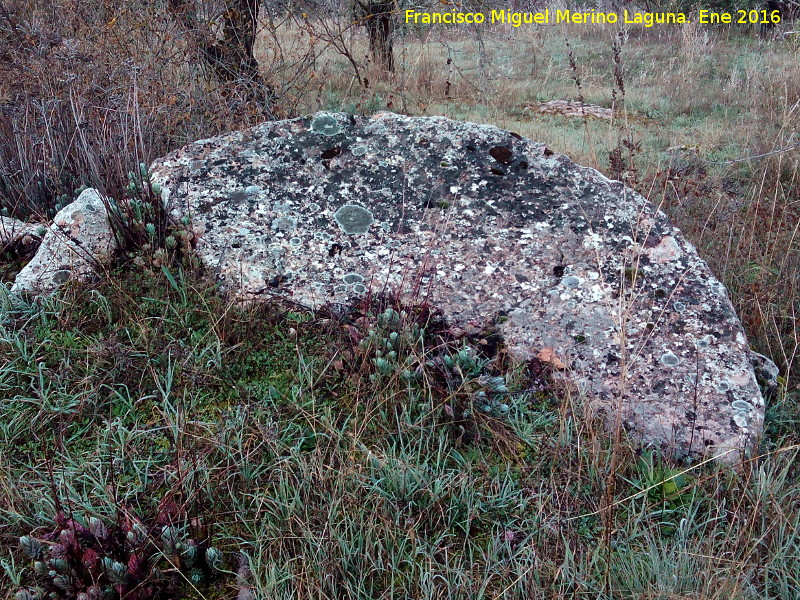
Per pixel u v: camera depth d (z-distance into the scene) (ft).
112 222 11.58
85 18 18.47
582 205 12.21
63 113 14.51
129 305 10.52
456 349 10.26
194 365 9.65
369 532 7.41
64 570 6.61
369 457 8.27
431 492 7.95
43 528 7.43
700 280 11.19
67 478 8.00
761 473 8.18
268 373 9.87
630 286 11.07
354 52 31.35
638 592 7.07
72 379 9.37
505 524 8.02
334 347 10.14
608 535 7.38
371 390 9.36
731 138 23.38
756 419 9.48
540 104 29.07
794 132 21.52
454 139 13.07
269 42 23.62
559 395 9.94
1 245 11.96
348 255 11.60
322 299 10.98
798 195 17.80
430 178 12.61
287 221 11.99
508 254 11.59
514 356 10.41
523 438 9.12
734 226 15.03
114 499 7.51
